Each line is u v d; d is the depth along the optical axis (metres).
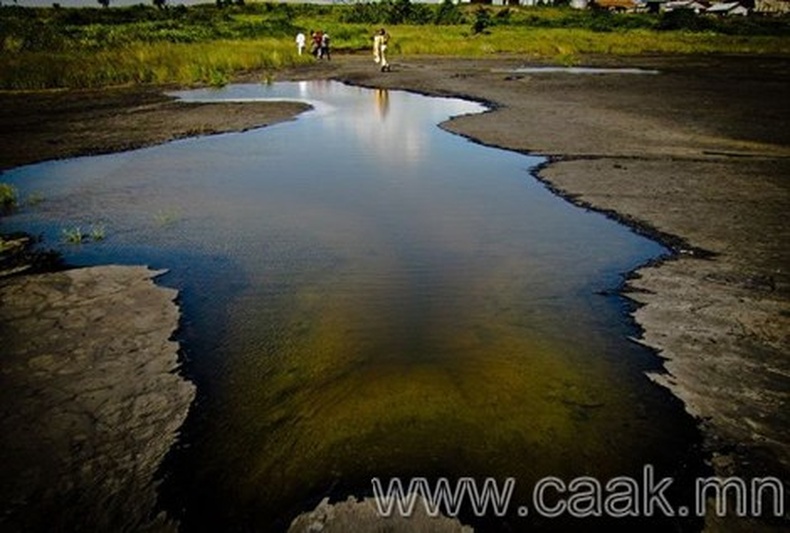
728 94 18.44
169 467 3.02
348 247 6.11
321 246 6.15
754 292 4.85
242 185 8.49
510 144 10.98
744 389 3.59
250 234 6.53
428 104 16.78
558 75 24.48
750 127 12.73
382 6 59.94
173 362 3.98
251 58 28.42
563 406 3.45
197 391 3.66
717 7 85.06
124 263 5.78
